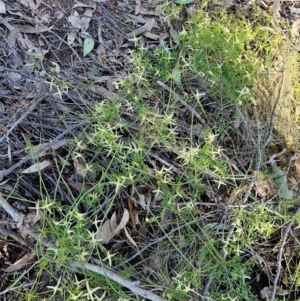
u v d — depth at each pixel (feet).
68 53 2.95
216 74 2.81
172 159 2.63
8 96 2.63
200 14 2.94
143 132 2.46
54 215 2.25
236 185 2.52
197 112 2.80
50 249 2.06
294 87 3.11
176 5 3.24
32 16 2.97
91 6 3.10
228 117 2.83
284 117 2.97
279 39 3.18
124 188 2.47
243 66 2.90
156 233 2.44
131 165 2.42
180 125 2.65
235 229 2.50
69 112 2.61
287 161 2.88
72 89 2.72
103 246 2.33
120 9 3.15
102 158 2.52
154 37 3.12
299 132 2.96
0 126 2.52
